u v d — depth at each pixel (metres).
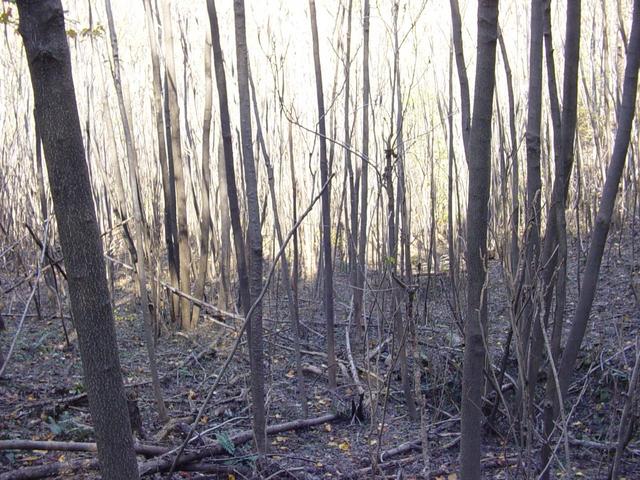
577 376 4.25
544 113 6.40
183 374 4.84
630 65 2.35
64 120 1.59
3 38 7.89
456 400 4.14
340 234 7.00
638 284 5.46
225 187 6.28
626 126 2.37
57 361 5.00
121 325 6.02
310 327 6.02
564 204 2.48
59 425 3.71
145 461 3.26
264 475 3.28
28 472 3.03
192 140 6.82
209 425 3.89
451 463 3.43
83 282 1.66
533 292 2.58
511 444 3.54
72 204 1.63
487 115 1.90
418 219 7.53
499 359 4.48
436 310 5.32
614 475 2.34
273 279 6.95
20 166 7.84
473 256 1.99
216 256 7.13
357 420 4.03
